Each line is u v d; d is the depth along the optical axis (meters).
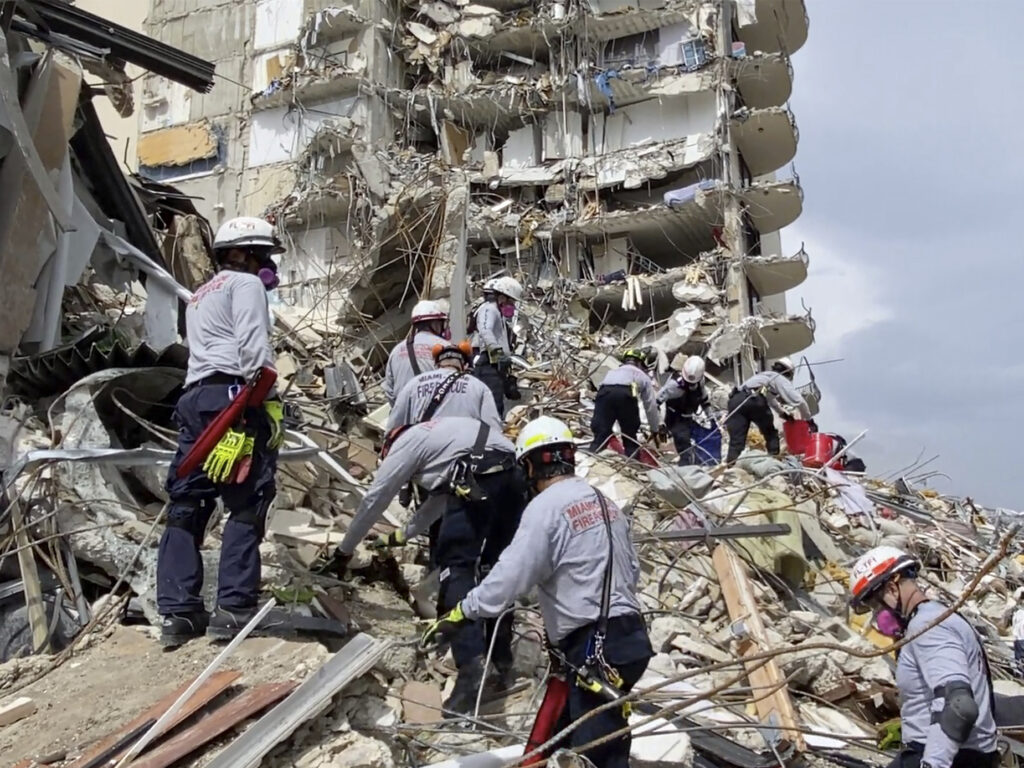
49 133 6.30
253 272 4.57
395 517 6.36
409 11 26.89
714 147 23.72
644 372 9.07
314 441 6.93
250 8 27.41
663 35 24.88
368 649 3.75
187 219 8.84
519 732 4.13
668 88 24.25
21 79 6.30
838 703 5.45
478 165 24.92
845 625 6.27
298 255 22.38
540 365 13.95
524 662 4.97
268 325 4.31
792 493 8.30
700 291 22.67
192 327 4.39
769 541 6.85
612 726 3.46
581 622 3.50
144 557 4.87
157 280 7.27
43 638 4.46
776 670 5.15
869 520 8.84
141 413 6.09
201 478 4.22
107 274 7.62
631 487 7.79
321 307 12.45
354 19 25.23
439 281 10.31
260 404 4.25
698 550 6.68
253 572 4.21
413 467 4.73
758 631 5.59
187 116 27.11
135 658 4.18
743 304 22.98
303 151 23.77
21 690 4.02
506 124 25.70
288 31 26.83
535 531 3.54
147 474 5.74
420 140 26.55
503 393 8.27
